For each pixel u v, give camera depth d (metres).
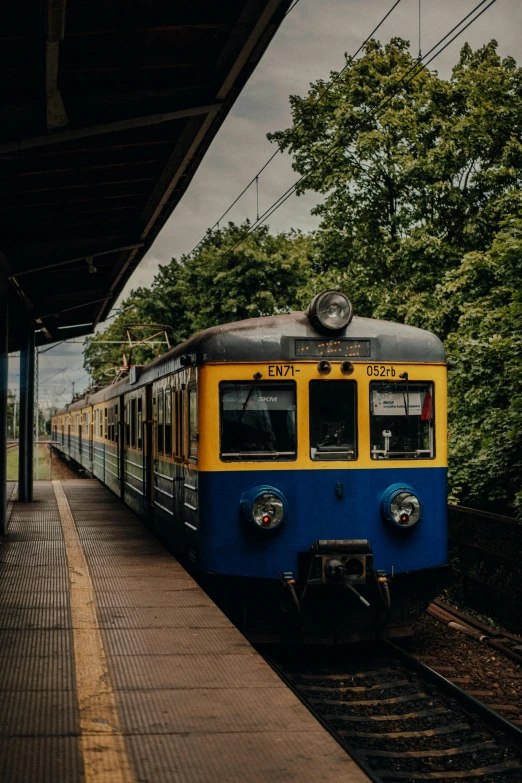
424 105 19.58
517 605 8.98
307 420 7.45
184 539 8.62
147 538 10.94
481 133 18.28
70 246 10.80
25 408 15.88
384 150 19.38
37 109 6.46
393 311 18.59
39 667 5.32
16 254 10.65
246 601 7.37
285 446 7.43
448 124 18.84
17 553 9.67
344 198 20.38
